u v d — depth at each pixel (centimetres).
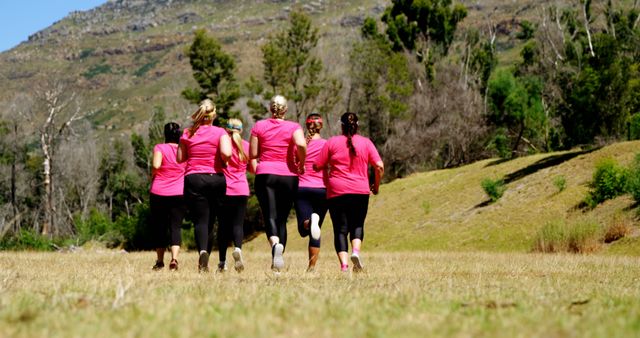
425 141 9619
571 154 6406
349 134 1605
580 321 666
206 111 1573
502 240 5294
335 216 1622
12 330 598
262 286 1093
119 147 13988
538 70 9619
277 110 1589
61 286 1048
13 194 11025
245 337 570
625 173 4969
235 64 9838
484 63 10888
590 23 9788
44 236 6394
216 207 1598
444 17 11144
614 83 6031
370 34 11075
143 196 12531
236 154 1653
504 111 8800
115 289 988
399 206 7412
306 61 9831
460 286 1141
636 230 4216
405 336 580
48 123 9369
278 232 1571
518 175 6512
